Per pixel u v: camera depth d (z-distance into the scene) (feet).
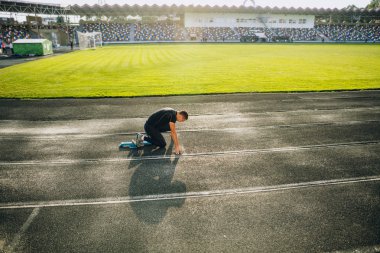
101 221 14.21
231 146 23.65
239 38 211.00
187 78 53.42
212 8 200.75
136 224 13.99
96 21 214.69
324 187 17.42
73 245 12.62
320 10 214.90
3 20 157.48
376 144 24.32
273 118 31.24
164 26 214.48
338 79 53.57
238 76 56.08
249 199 16.14
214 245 12.64
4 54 106.73
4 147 23.24
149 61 80.07
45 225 13.93
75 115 31.78
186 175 18.80
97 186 17.42
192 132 26.89
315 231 13.53
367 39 219.00
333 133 26.86
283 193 16.74
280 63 77.36
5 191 16.87
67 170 19.44
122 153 22.11
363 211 15.07
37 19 161.99
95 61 80.74
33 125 28.58
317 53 110.73
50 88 44.45
